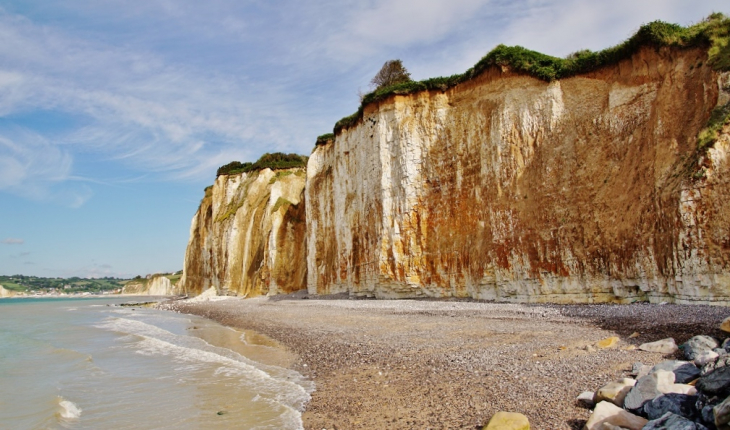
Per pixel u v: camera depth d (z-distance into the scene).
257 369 13.88
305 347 16.31
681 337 10.66
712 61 17.59
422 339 14.71
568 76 23.83
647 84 20.39
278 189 54.78
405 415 8.34
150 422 9.62
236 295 56.06
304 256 48.25
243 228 59.53
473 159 27.12
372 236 32.47
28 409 11.26
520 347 11.92
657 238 16.86
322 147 43.91
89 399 11.77
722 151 15.34
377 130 32.44
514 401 8.12
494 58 26.91
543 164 23.05
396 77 43.81
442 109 29.53
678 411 6.22
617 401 7.10
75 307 65.00
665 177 17.34
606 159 20.86
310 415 9.10
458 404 8.45
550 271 21.19
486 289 24.33
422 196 29.41
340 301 31.84
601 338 11.88
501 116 25.41
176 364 15.77
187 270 81.50
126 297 121.50
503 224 23.88
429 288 28.03
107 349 20.36
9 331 30.36
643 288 17.42
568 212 21.20
